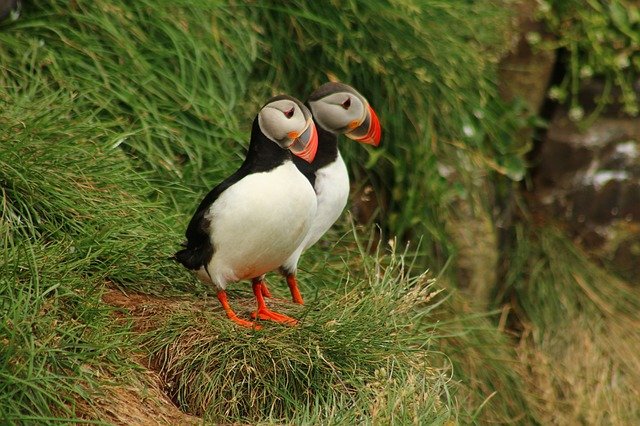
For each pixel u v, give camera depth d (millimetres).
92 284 7398
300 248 8312
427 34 11008
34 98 9016
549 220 13227
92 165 8406
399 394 6848
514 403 11070
